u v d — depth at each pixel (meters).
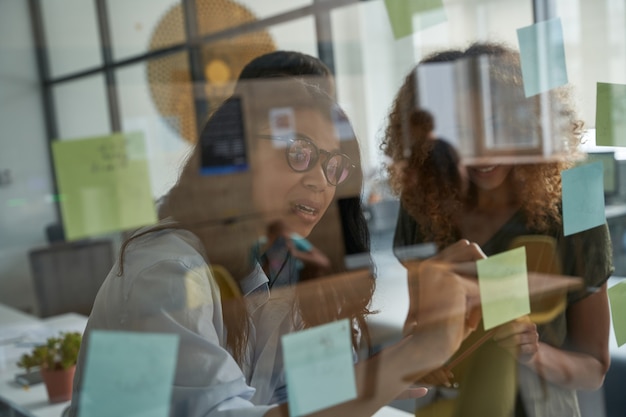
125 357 0.55
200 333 0.61
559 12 1.10
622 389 1.05
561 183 1.00
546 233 0.99
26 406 0.81
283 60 0.81
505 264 0.93
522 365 0.94
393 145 0.92
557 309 0.98
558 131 1.05
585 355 1.01
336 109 0.84
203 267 0.65
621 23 1.18
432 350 0.83
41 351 0.81
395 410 0.81
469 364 0.88
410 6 0.95
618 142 1.13
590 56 1.15
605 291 1.02
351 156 0.85
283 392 0.68
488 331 0.91
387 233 0.90
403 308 0.85
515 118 0.99
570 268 1.01
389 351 0.80
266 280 0.74
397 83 0.94
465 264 0.92
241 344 0.68
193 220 0.67
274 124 0.76
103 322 0.60
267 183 0.74
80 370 0.60
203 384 0.60
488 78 0.98
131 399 0.55
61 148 0.59
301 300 0.76
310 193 0.78
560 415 0.97
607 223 1.07
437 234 0.94
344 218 0.84
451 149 0.94
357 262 0.85
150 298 0.59
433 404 0.85
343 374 0.70
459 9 1.00
